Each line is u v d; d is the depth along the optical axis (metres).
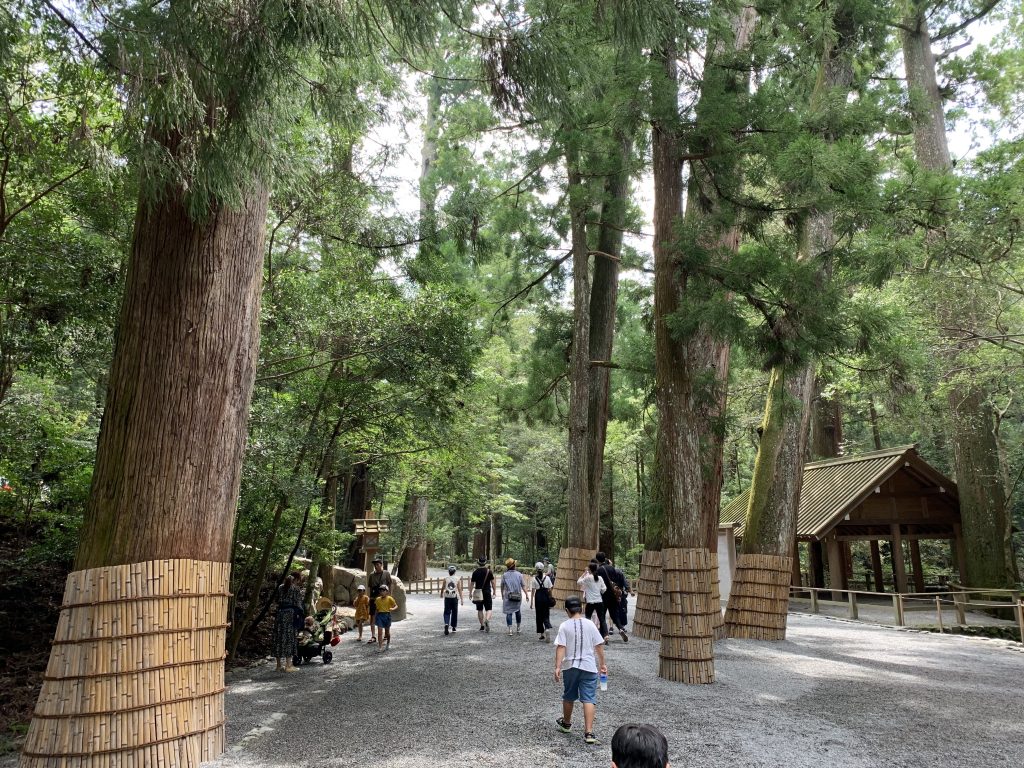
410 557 29.36
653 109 8.52
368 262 10.98
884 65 14.33
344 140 9.07
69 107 5.53
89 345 8.16
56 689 4.55
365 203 9.94
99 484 5.03
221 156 4.23
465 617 16.23
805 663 9.44
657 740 2.31
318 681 8.64
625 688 7.52
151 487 4.96
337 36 4.29
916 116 10.00
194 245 5.34
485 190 12.65
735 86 9.42
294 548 11.40
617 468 33.69
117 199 7.06
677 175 9.23
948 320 15.06
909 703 7.14
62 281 7.12
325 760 5.20
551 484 33.72
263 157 4.46
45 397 11.56
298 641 9.95
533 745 5.52
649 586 11.77
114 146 4.56
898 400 10.34
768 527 12.14
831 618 15.77
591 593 11.02
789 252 8.93
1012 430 22.39
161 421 5.07
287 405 10.94
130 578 4.75
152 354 5.18
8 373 7.96
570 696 5.79
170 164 4.12
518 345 27.17
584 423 15.86
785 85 11.52
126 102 3.66
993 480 17.83
